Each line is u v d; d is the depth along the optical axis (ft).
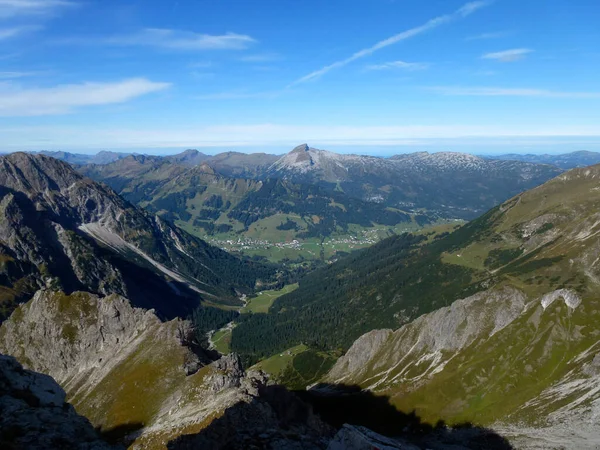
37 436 154.81
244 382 392.06
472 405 562.66
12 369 202.69
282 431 318.04
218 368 454.81
